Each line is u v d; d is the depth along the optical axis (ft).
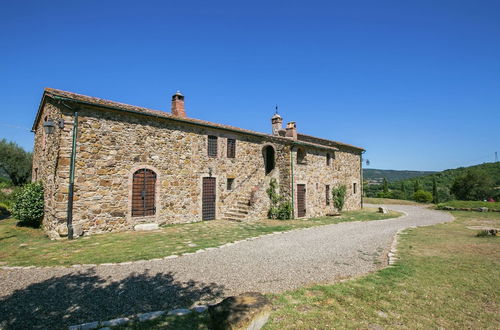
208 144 49.29
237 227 40.65
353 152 83.41
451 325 12.77
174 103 51.96
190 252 24.97
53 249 25.91
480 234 35.37
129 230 37.50
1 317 12.79
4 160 91.45
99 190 35.14
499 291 16.58
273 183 53.88
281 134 73.05
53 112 37.04
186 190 44.91
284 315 13.28
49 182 36.50
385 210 69.56
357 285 17.46
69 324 12.23
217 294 15.79
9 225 40.81
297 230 38.86
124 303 14.39
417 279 18.57
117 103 39.22
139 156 39.37
